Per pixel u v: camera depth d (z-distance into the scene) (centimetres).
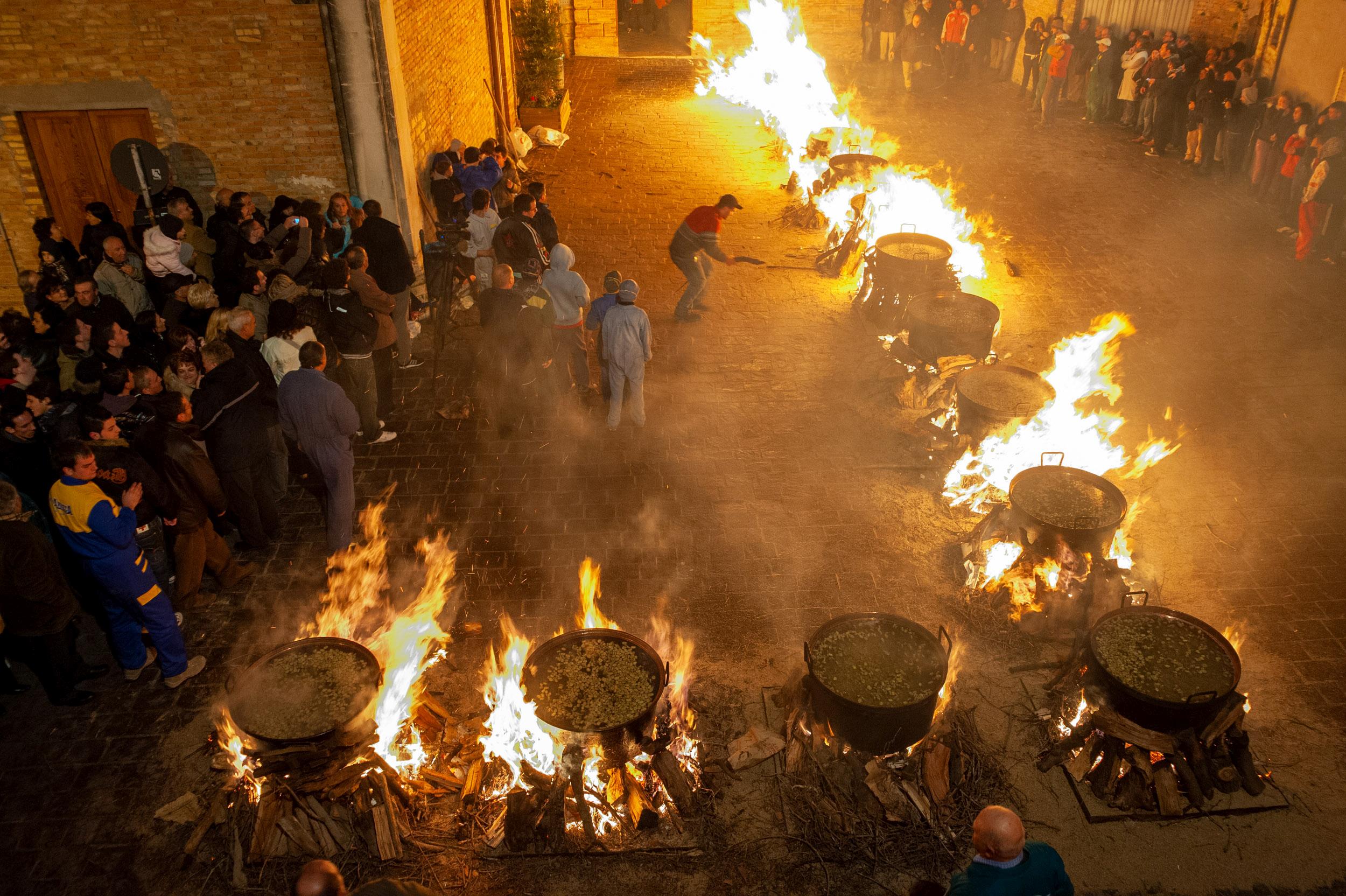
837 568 779
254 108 1091
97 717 646
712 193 1614
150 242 929
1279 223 1470
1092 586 680
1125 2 2009
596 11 2427
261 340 882
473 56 1566
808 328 1172
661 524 831
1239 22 1675
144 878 548
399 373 1068
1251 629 716
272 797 550
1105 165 1739
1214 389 1034
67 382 821
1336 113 1317
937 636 698
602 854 557
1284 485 876
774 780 598
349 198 1133
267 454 783
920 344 963
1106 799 582
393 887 434
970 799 577
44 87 1064
